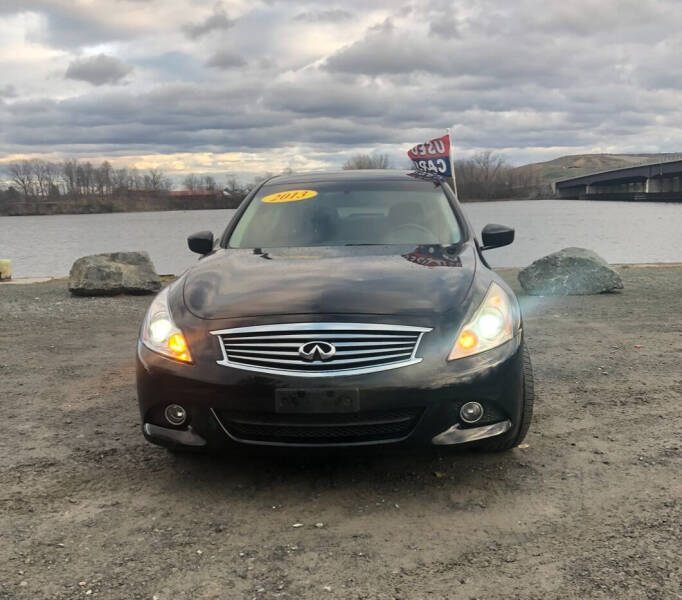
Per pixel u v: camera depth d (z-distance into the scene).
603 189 166.62
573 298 9.12
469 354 2.94
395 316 2.94
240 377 2.86
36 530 2.71
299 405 2.81
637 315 7.58
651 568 2.32
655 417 3.97
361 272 3.40
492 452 3.45
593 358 5.52
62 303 9.77
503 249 30.09
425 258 3.68
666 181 136.50
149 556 2.49
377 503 2.92
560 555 2.44
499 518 2.75
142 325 3.35
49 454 3.56
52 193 177.50
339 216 4.42
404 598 2.20
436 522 2.73
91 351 6.27
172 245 42.28
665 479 3.08
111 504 2.95
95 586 2.29
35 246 44.47
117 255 11.14
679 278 11.31
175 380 2.96
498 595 2.20
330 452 2.88
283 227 4.36
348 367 2.84
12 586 2.28
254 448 2.92
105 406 4.45
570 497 2.93
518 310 3.31
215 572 2.38
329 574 2.35
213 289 3.32
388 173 5.15
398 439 2.90
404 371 2.84
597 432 3.74
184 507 2.91
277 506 2.91
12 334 7.23
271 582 2.31
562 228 51.31
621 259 23.70
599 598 2.15
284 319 2.93
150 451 3.60
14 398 4.66
